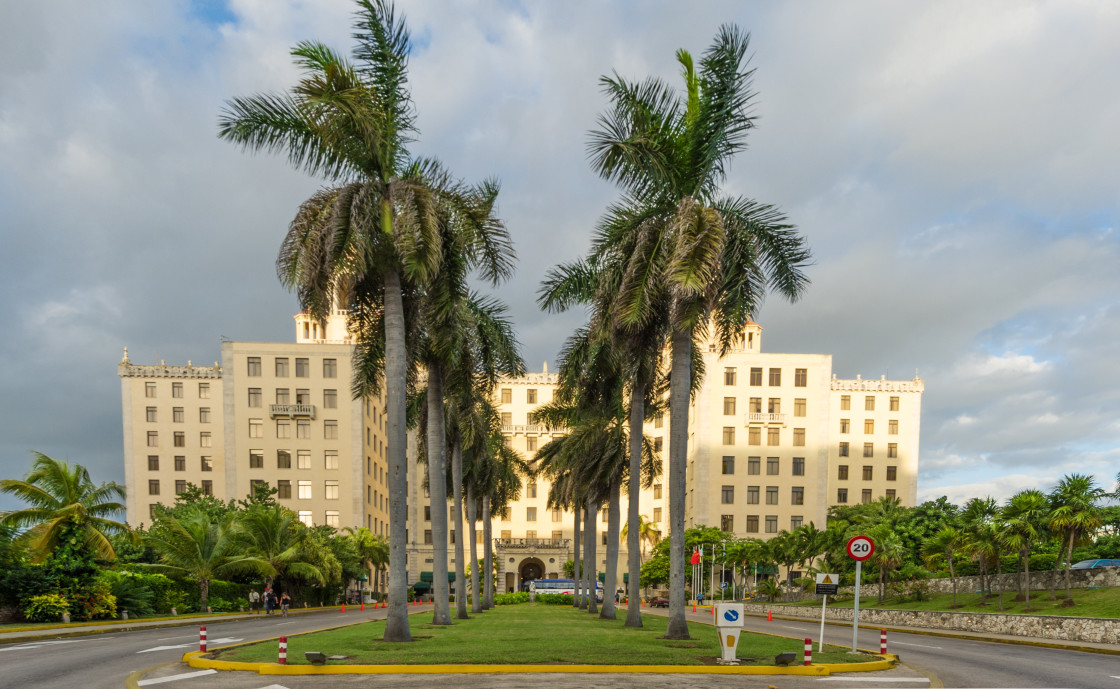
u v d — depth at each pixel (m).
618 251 17.36
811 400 77.62
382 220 15.93
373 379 20.02
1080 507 27.22
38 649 17.41
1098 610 25.50
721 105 16.53
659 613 43.25
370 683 10.61
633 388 22.42
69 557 28.19
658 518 82.00
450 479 35.03
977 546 30.56
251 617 34.69
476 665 11.88
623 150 16.25
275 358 69.81
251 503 52.00
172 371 72.06
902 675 12.51
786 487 76.06
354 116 15.15
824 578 16.11
